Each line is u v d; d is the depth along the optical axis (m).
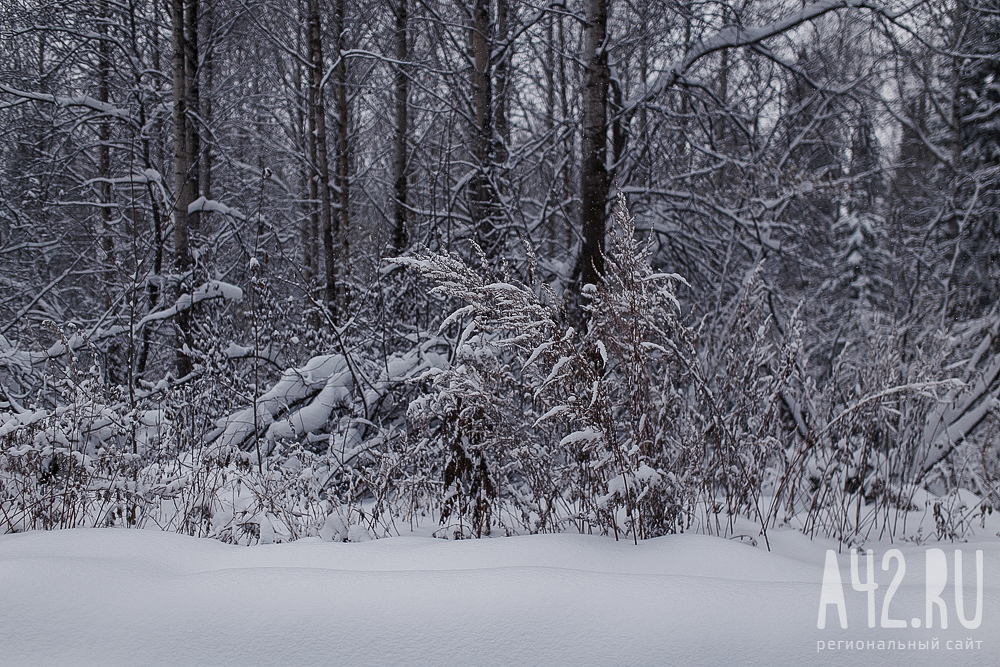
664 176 9.52
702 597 1.89
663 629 1.78
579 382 3.04
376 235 9.65
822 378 5.75
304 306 9.34
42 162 9.45
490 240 8.15
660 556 2.40
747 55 9.19
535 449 3.17
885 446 3.95
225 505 3.13
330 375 5.89
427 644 1.75
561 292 8.09
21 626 1.84
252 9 9.73
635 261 3.14
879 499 3.71
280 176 13.89
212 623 1.85
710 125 9.46
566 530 3.10
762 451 3.42
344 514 3.39
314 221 11.51
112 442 4.11
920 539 3.08
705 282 9.05
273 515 3.21
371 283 7.20
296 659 1.73
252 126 13.09
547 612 1.84
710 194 8.77
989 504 3.31
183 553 2.46
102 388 4.12
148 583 2.04
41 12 8.96
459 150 10.60
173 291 7.89
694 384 3.43
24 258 10.15
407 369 5.89
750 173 8.28
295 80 12.30
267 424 5.40
